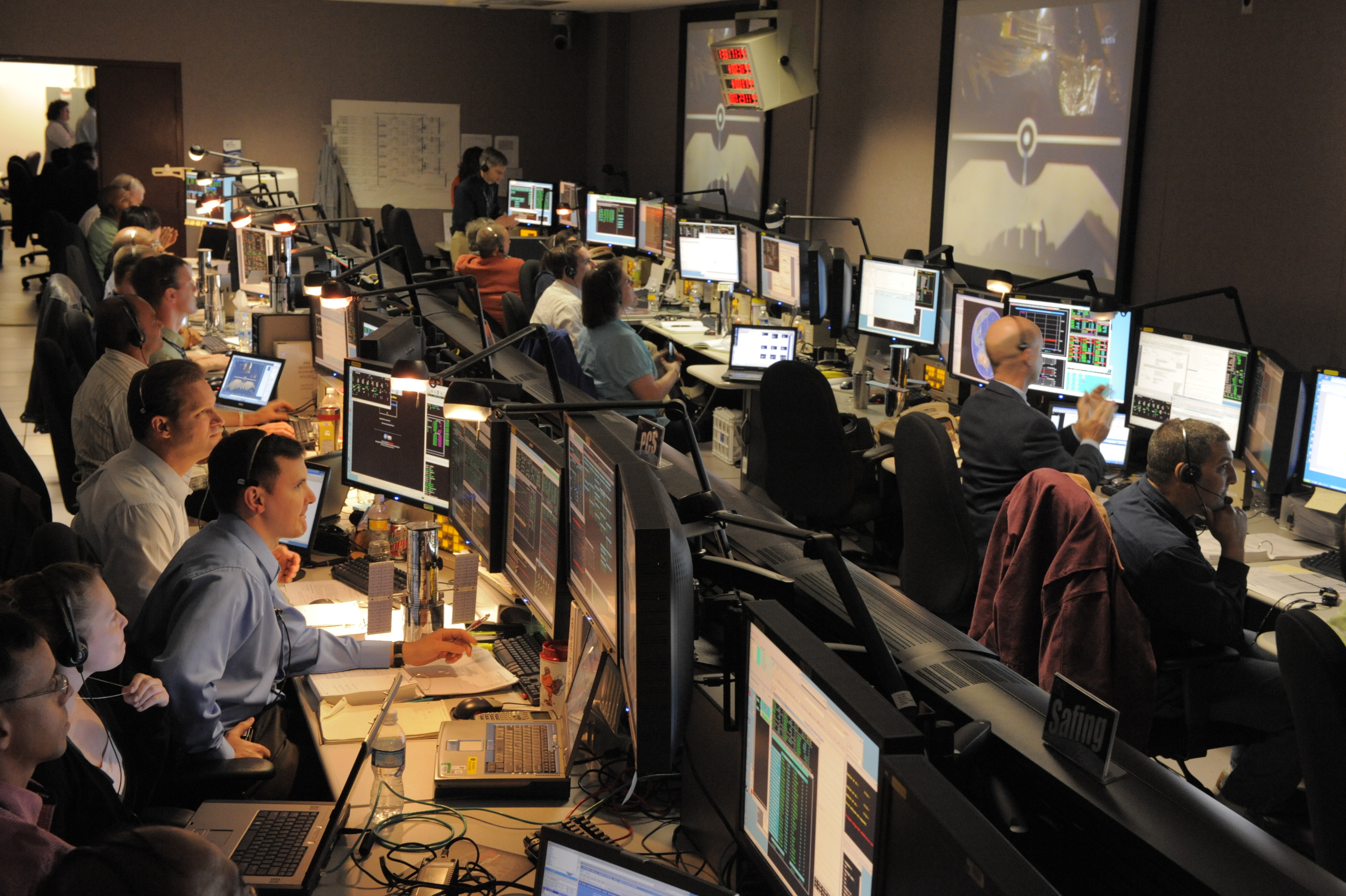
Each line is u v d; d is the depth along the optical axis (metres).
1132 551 2.74
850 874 1.27
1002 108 5.71
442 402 2.94
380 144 10.72
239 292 6.32
